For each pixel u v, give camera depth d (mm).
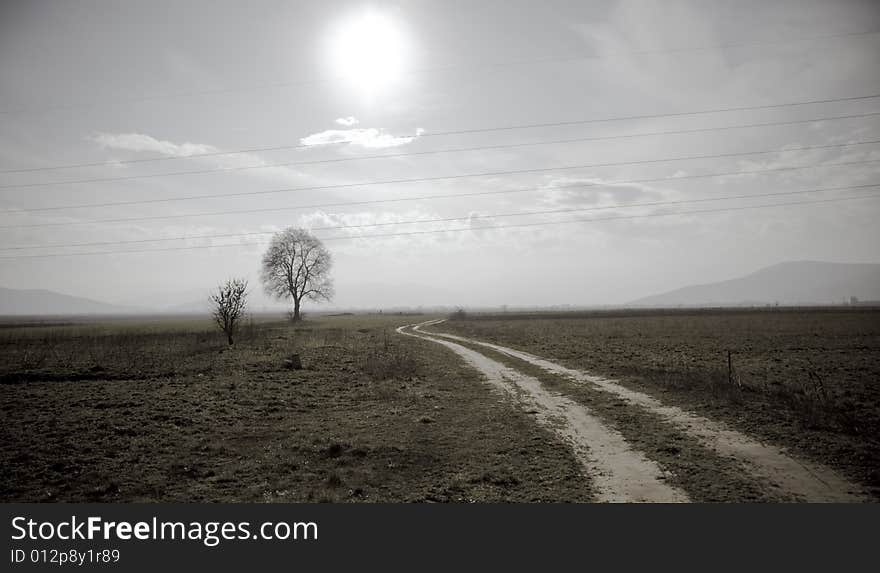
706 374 22844
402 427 16578
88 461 13070
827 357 29641
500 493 10977
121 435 15297
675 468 11969
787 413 16062
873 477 10953
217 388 22344
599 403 19047
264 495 11094
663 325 63188
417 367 30297
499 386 23781
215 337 44000
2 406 18547
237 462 13219
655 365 27766
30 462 12922
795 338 41781
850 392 19047
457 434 15695
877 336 42281
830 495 10234
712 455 12695
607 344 40656
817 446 12914
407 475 12227
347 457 13492
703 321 69500
